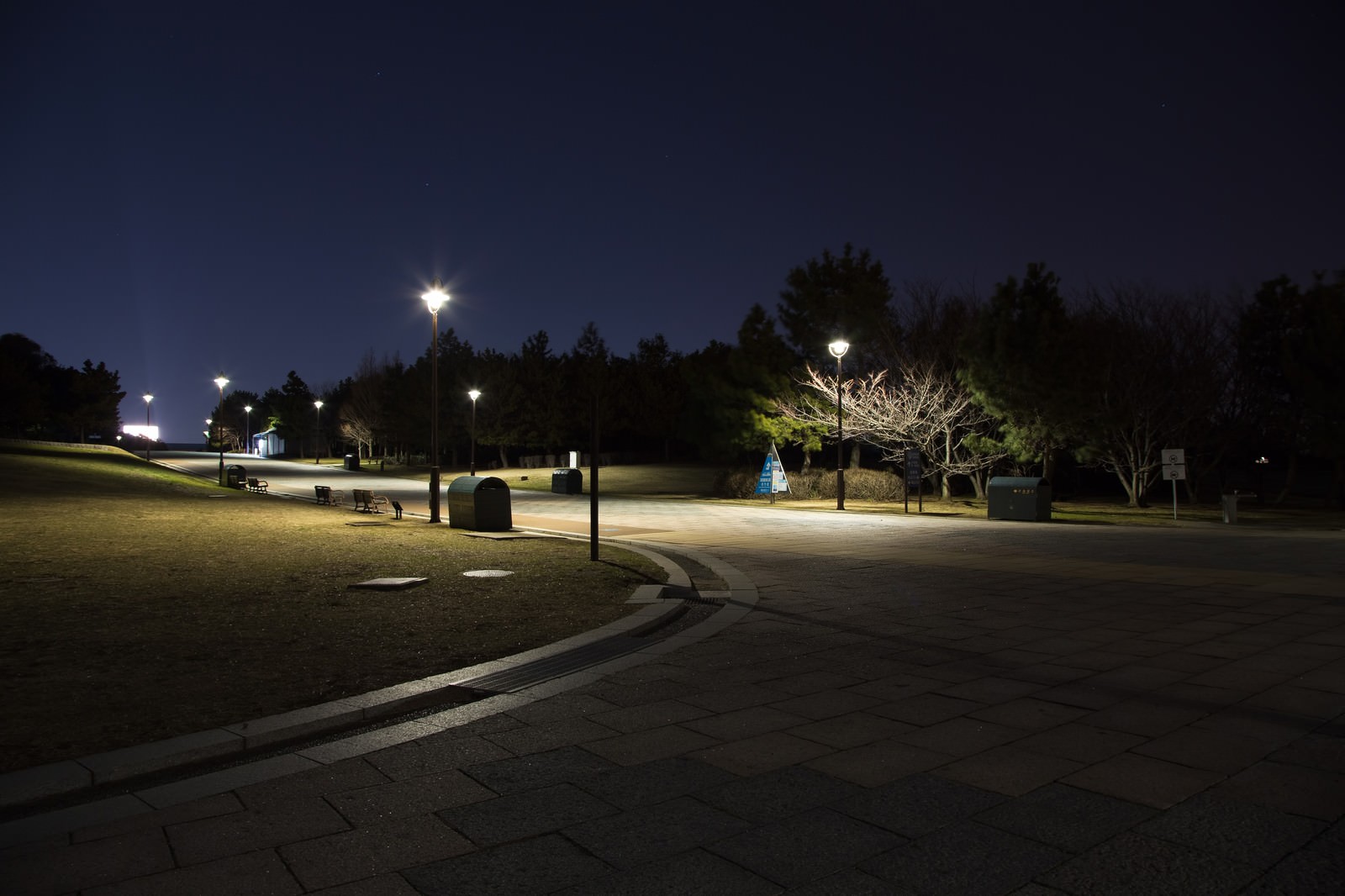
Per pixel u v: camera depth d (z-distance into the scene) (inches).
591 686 264.7
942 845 150.1
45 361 2994.6
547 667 287.9
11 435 2374.5
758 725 222.5
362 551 622.2
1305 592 446.3
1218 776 182.5
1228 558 607.2
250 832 157.8
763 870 141.1
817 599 434.9
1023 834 154.3
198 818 164.6
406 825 160.4
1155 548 680.4
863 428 1338.6
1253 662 289.9
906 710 235.6
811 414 1402.6
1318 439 1139.3
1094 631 347.3
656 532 850.1
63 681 261.6
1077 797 171.5
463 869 142.3
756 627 360.8
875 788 177.0
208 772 193.5
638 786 179.8
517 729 221.3
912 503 1315.2
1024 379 1129.4
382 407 3122.5
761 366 1437.0
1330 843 149.4
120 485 1290.6
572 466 1847.9
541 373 2775.6
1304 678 267.7
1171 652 307.0
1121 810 164.6
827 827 157.9
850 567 566.3
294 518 944.9
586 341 3213.6
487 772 188.7
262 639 326.6
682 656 305.1
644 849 149.4
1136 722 222.5
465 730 220.2
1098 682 265.7
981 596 442.6
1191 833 153.9
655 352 3297.2
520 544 695.1
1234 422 1354.6
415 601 416.8
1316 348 1130.7
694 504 1330.0
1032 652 309.4
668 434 2913.4
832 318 1422.2
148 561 543.8
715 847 149.9
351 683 264.2
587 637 333.7
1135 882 136.1
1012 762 192.9
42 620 353.7
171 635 330.6
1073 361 1141.1
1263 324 1286.9
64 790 176.9
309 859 146.3
